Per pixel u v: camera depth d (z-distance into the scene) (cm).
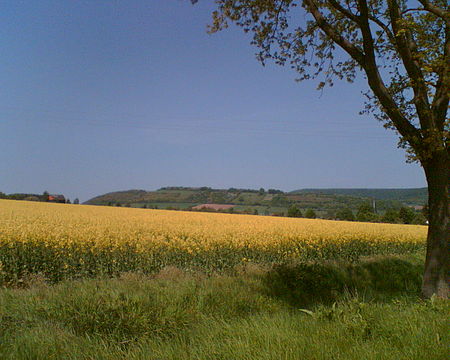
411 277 1030
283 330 374
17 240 1000
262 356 311
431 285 677
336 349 327
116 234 1294
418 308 472
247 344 337
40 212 2845
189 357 333
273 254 1362
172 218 2894
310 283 797
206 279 784
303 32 934
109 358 352
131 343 394
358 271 989
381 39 858
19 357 353
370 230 2275
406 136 708
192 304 569
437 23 746
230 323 451
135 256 1091
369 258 1516
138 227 1681
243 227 1944
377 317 422
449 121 622
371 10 853
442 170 690
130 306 500
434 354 312
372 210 6562
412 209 5894
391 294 827
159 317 480
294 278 803
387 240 1861
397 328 378
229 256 1205
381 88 734
